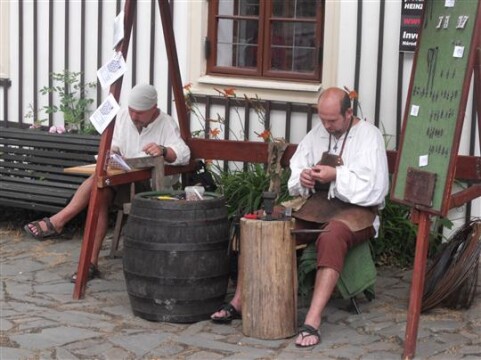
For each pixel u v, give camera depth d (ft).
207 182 22.67
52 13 28.12
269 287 16.61
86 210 25.23
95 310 18.49
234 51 25.94
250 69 25.73
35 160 26.05
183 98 22.33
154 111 21.44
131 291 17.89
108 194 20.88
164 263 17.31
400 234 22.25
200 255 17.33
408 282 20.98
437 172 15.48
